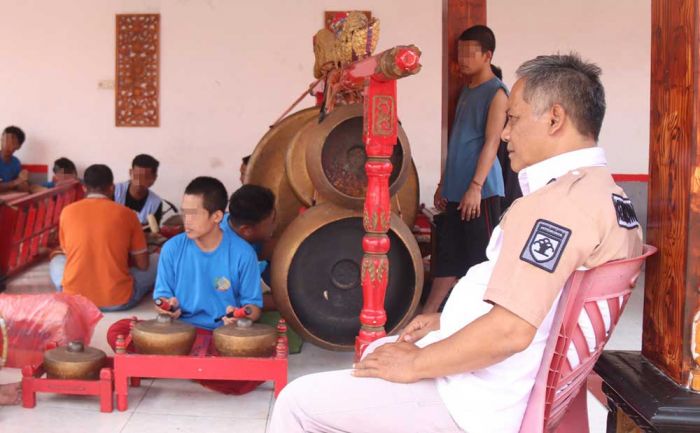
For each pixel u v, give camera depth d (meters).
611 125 7.54
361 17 3.51
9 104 7.60
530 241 1.68
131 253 4.70
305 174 3.94
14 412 3.07
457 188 4.33
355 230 3.77
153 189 7.72
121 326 3.45
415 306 3.85
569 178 1.74
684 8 1.82
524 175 1.84
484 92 4.17
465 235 4.34
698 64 1.77
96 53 7.54
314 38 3.95
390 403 1.88
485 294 1.71
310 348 4.10
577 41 7.45
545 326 1.80
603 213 1.69
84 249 4.52
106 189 4.75
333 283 3.78
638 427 1.91
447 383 1.86
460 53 4.21
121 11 7.48
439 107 7.61
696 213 1.79
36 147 7.65
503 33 7.45
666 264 1.92
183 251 3.43
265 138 4.34
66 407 3.13
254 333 3.07
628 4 7.39
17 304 3.48
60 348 3.20
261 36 7.51
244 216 4.03
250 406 3.21
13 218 4.98
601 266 1.71
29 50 7.54
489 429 1.82
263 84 7.57
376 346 2.21
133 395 3.29
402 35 7.50
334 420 1.90
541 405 1.79
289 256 3.62
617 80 7.49
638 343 4.18
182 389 3.38
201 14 7.47
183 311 3.46
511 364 1.80
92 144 7.65
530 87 1.81
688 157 1.80
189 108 7.59
